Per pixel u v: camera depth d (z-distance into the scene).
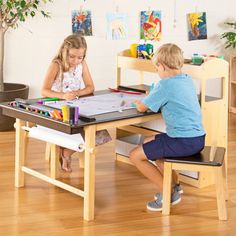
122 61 3.83
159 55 3.06
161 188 3.11
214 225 2.89
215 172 2.93
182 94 3.01
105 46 5.38
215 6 5.81
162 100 3.01
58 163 3.55
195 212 3.07
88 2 5.22
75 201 3.19
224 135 3.57
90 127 2.85
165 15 5.57
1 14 4.61
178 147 3.00
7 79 5.05
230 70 5.78
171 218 2.98
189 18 5.68
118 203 3.18
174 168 2.99
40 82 5.19
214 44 5.88
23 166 3.38
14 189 3.35
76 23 5.20
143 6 5.46
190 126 3.01
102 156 4.10
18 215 2.97
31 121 3.00
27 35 5.04
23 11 4.68
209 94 5.97
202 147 3.06
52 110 2.91
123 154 3.96
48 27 5.10
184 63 3.44
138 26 5.48
